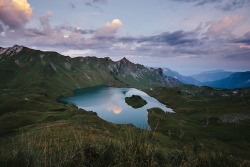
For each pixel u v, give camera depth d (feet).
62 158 16.30
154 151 19.74
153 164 17.24
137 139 19.47
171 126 438.40
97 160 17.13
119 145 19.44
